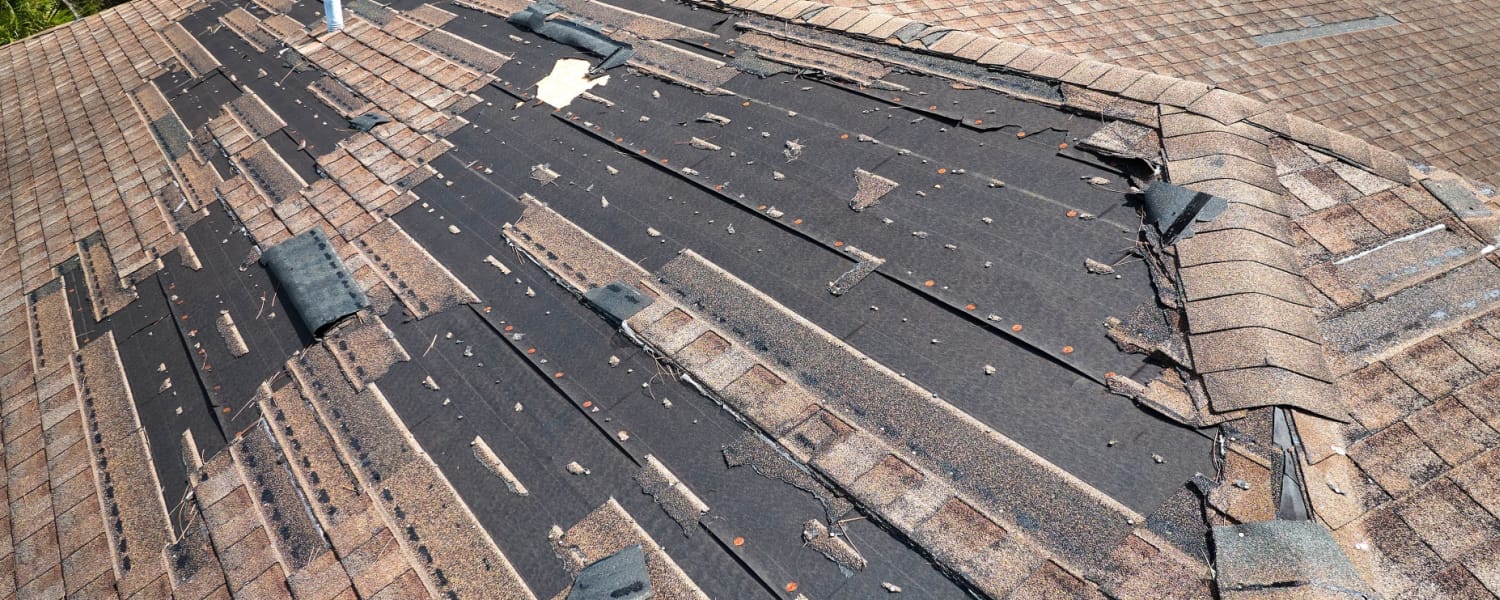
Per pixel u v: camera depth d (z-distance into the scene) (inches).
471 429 426.3
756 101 608.4
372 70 794.2
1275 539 292.4
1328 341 362.3
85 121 892.6
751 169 546.0
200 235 650.8
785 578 330.3
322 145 705.0
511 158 622.8
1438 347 358.0
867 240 470.0
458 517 386.9
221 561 404.5
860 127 557.0
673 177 557.9
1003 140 516.7
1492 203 427.2
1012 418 360.8
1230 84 759.1
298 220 623.5
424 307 508.7
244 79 854.5
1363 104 748.0
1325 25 849.5
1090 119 512.4
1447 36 852.6
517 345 463.8
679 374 419.8
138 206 713.6
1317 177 446.9
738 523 352.2
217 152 748.0
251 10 986.1
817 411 382.9
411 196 612.1
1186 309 380.2
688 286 469.4
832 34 653.3
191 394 512.1
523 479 394.9
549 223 546.9
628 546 354.6
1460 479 309.1
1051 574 306.3
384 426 441.1
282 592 380.5
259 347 524.7
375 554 381.1
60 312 626.8
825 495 351.9
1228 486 314.3
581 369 439.8
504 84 710.5
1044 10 826.2
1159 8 842.8
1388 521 299.1
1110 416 353.1
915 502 338.6
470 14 831.1
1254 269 386.0
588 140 617.9
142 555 425.7
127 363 556.4
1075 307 402.0
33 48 1083.3
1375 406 335.9
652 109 631.2
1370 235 412.5
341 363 487.8
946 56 594.9
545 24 767.1
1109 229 438.0
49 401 546.9
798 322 430.0
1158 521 313.0
